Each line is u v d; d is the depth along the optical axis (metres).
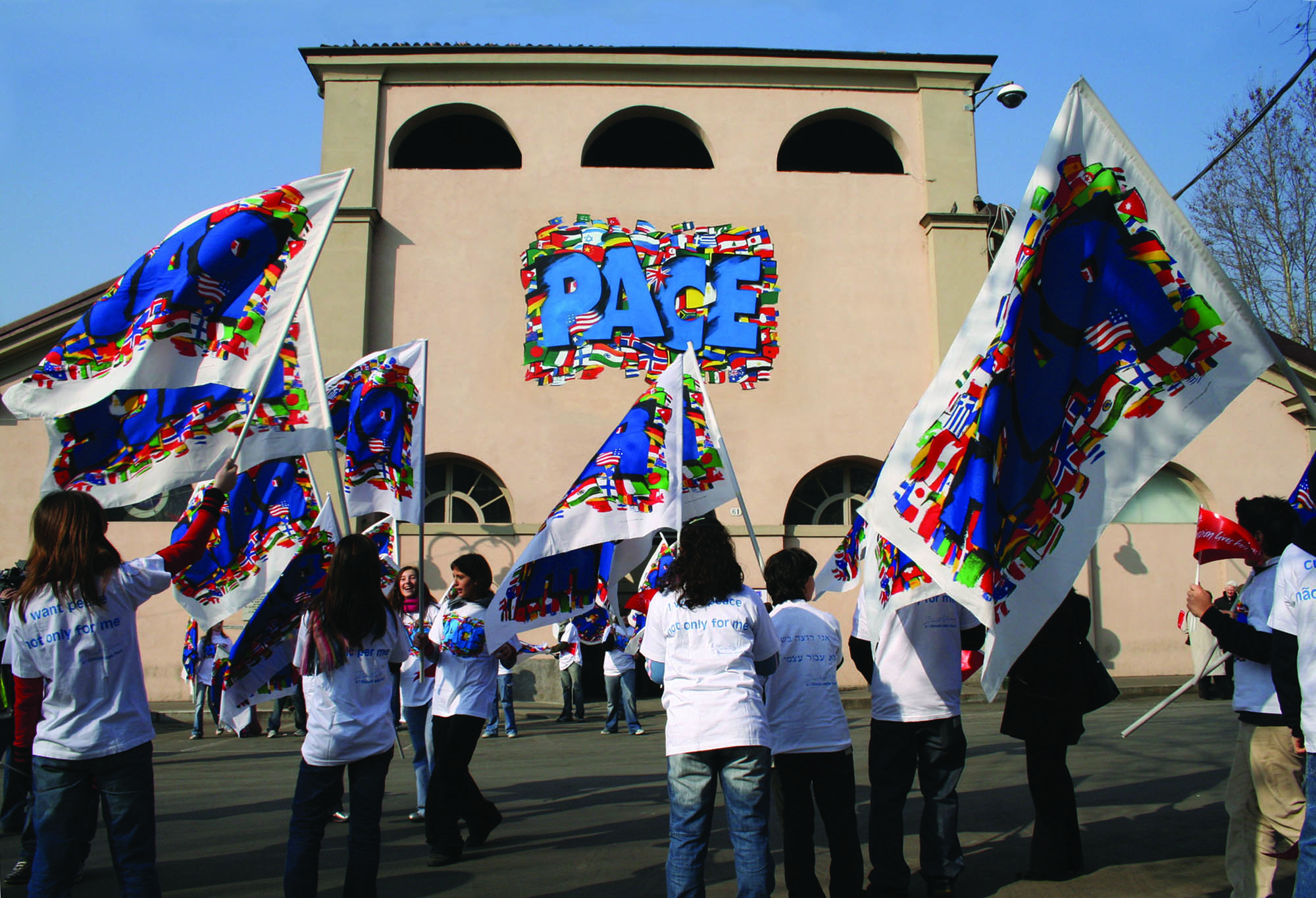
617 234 17.69
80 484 4.89
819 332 17.69
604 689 19.20
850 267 17.98
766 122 18.45
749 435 17.20
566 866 5.44
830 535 16.97
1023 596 4.03
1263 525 4.18
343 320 16.94
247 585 6.00
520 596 5.91
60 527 3.77
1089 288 4.28
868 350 17.70
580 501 5.97
